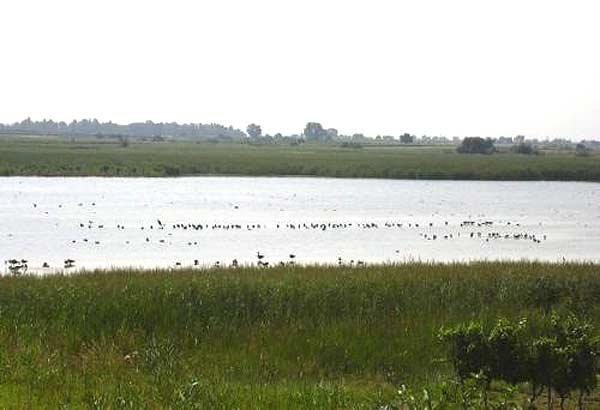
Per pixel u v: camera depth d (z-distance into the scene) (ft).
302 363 60.29
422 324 69.92
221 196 283.38
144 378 51.67
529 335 67.77
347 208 247.29
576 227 207.00
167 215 212.23
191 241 159.94
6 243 150.30
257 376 56.70
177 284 76.13
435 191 335.06
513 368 47.29
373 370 60.54
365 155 570.05
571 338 48.08
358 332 67.10
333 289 76.48
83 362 56.29
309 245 158.61
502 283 84.17
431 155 597.11
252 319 70.38
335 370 60.29
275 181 375.66
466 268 94.79
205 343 63.98
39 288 75.10
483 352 47.37
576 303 79.97
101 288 74.64
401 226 198.39
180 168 404.57
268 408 45.27
